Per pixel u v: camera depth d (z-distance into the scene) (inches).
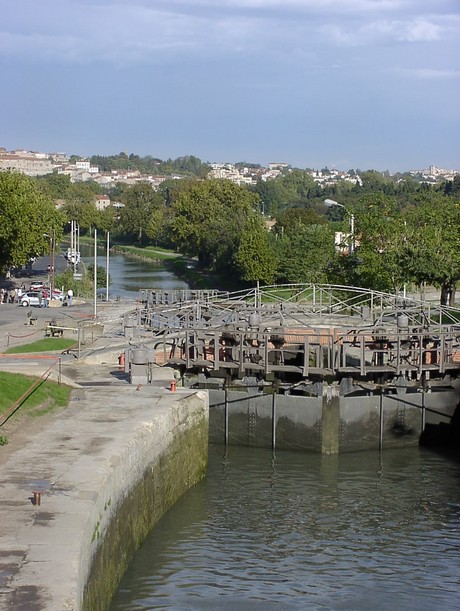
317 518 1333.7
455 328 1918.1
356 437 1702.8
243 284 4594.0
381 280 2733.8
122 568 1066.1
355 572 1135.0
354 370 1674.5
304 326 2004.2
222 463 1617.9
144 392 1531.7
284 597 1049.5
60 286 3914.9
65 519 837.2
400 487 1492.4
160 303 2603.3
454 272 2672.2
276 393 1718.8
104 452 1089.4
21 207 3725.4
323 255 3860.7
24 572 718.5
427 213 2888.8
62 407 1391.5
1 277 4407.0
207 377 1786.4
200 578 1091.9
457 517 1349.7
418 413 1748.3
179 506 1374.3
